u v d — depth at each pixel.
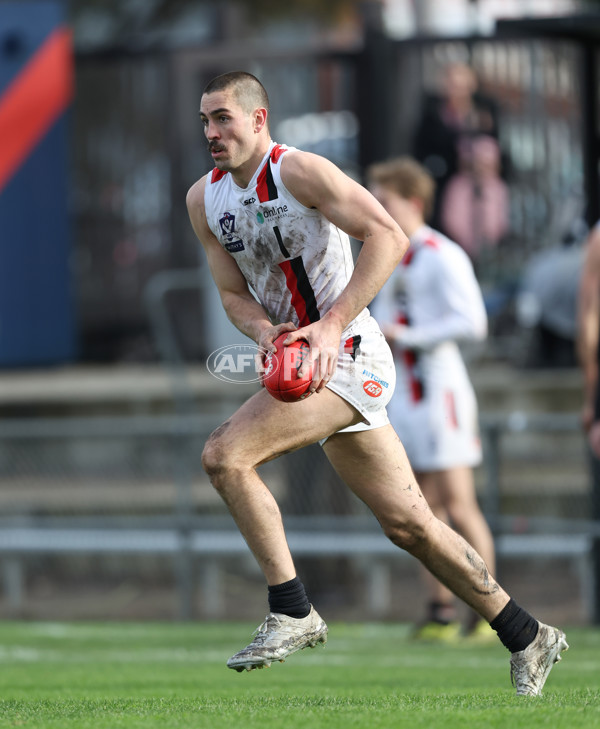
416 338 28.64
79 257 48.47
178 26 75.56
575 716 13.43
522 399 42.22
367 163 45.44
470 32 44.97
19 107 45.75
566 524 34.06
